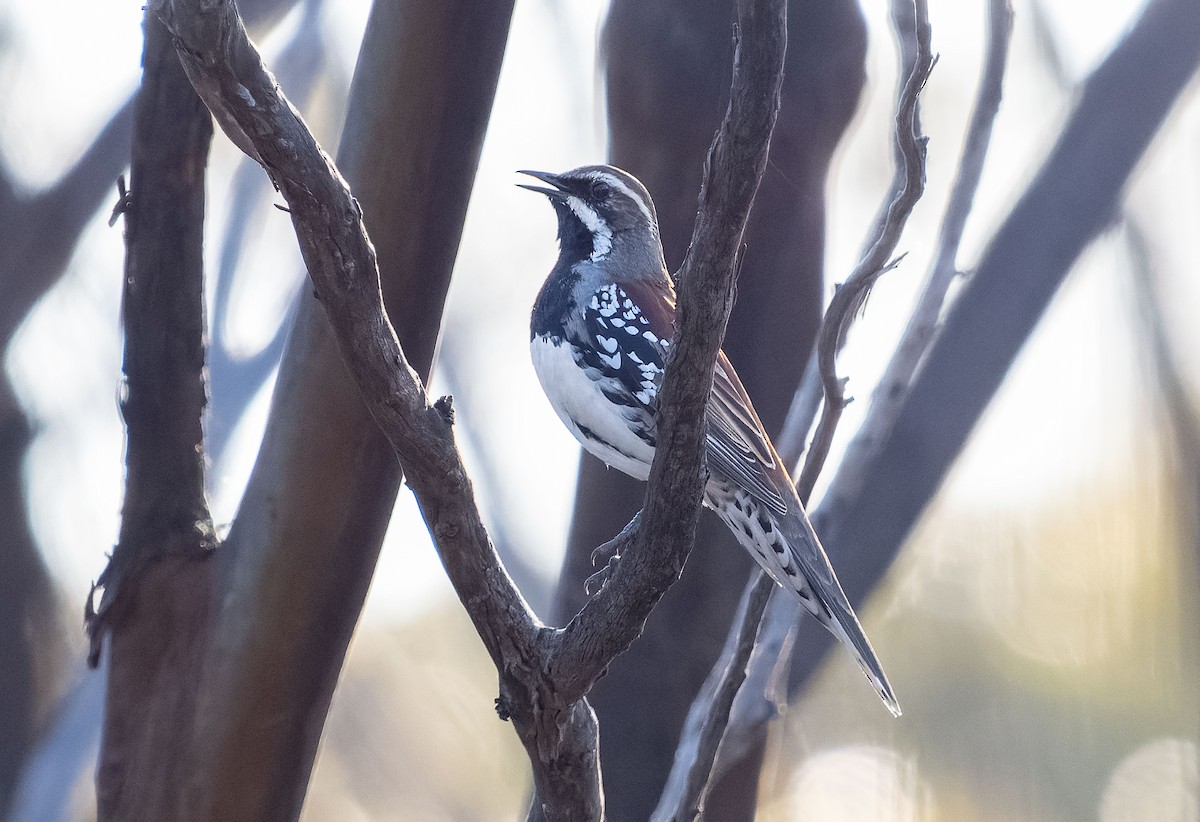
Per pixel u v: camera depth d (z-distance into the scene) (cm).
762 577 748
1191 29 979
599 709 948
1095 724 1372
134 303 769
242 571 765
